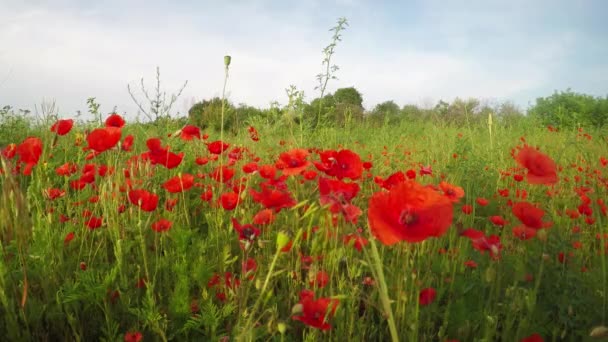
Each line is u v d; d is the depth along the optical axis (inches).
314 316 60.4
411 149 293.7
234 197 103.0
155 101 208.8
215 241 107.8
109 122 117.0
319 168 79.8
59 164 158.1
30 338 74.9
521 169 210.2
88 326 84.1
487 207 157.6
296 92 234.4
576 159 249.8
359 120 462.0
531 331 76.9
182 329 76.9
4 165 67.9
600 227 76.6
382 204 47.6
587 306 80.4
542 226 77.6
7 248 82.1
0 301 79.2
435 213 47.3
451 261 100.3
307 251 102.0
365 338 84.7
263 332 72.0
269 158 225.1
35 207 109.6
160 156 107.7
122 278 83.1
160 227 94.7
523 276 85.2
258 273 88.4
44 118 168.6
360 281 94.2
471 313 81.2
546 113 728.3
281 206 86.0
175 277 94.9
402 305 75.0
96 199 113.6
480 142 315.0
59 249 90.6
